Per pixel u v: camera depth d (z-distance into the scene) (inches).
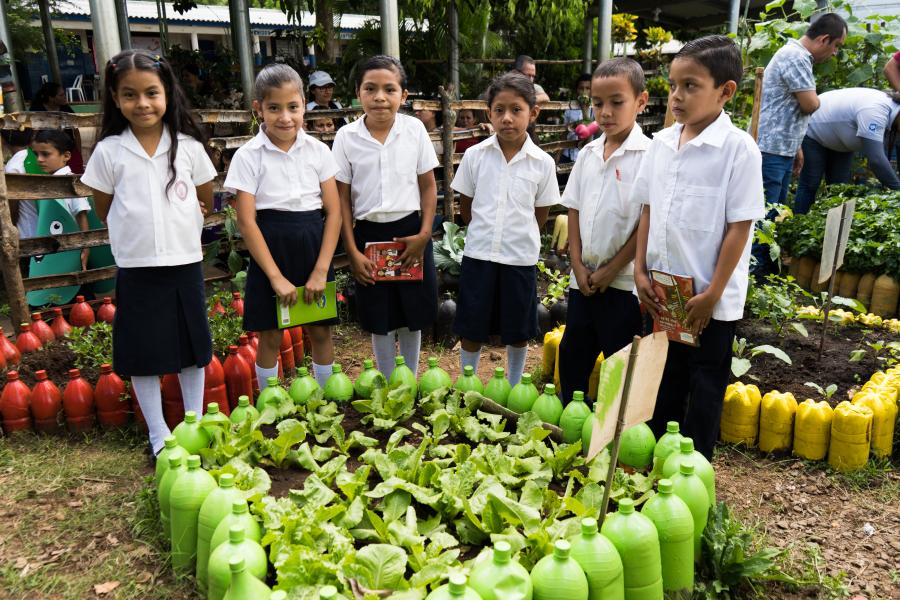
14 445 151.9
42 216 215.0
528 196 158.4
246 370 167.6
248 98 353.4
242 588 83.7
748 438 151.8
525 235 159.3
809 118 263.1
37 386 155.3
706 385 129.6
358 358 211.6
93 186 134.5
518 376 172.2
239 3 341.7
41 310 215.6
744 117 335.6
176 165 136.7
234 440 125.6
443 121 264.4
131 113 129.6
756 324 203.8
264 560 92.8
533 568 90.1
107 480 139.3
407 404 141.5
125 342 137.3
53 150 209.6
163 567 111.9
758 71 202.7
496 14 425.7
